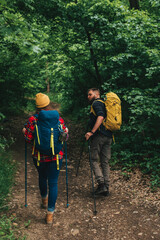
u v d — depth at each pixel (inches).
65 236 106.3
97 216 124.2
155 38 217.3
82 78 365.4
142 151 205.3
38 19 275.6
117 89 227.9
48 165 112.3
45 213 124.5
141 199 139.9
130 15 236.2
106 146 150.3
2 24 142.4
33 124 111.0
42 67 461.7
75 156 237.0
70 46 288.0
